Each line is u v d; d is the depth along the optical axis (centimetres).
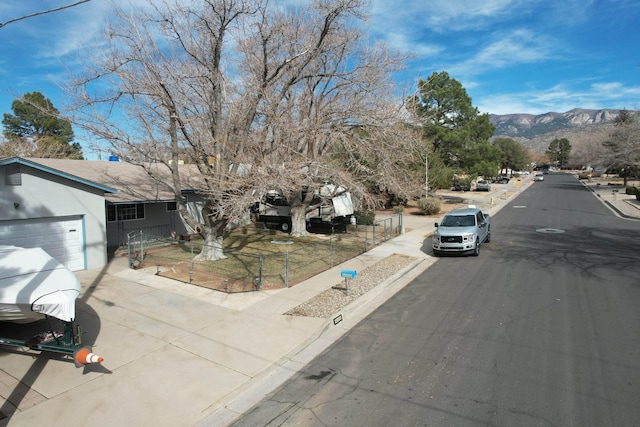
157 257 1556
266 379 657
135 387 625
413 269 1399
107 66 1209
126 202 1633
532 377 625
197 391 616
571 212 2962
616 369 641
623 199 3672
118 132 1230
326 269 1377
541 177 7706
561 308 934
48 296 672
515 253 1580
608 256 1470
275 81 1433
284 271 1334
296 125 1475
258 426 530
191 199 2152
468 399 571
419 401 571
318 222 2259
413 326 862
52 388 620
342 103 1656
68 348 670
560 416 522
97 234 1412
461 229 1562
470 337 790
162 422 540
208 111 1343
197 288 1135
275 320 901
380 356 725
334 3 1397
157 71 1225
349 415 545
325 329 863
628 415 519
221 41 1299
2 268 760
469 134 3512
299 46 1557
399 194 1680
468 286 1151
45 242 1299
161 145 1312
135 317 918
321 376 660
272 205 2381
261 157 1305
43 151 3173
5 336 810
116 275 1287
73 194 1350
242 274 1288
